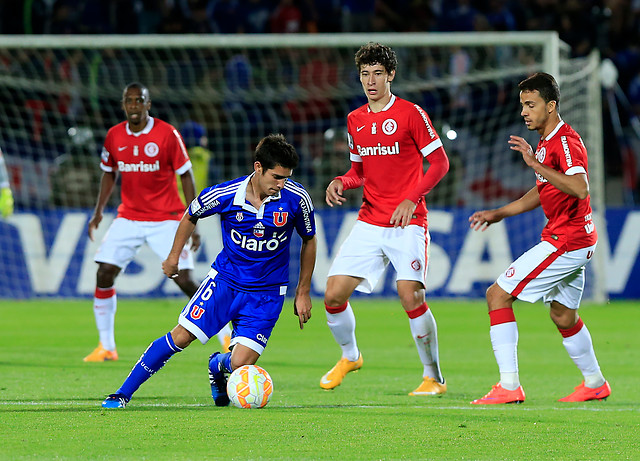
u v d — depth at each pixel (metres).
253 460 14.20
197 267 47.84
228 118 56.09
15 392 21.44
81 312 43.19
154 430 16.52
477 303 48.06
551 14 65.06
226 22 65.38
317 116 57.22
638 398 21.98
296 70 60.28
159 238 27.98
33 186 52.97
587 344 21.50
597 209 48.78
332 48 60.47
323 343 33.91
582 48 63.47
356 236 22.98
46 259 49.00
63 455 14.38
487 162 56.88
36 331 36.16
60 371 25.41
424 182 21.66
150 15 66.56
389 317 43.09
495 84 58.72
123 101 27.34
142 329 36.75
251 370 19.23
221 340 27.92
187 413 18.41
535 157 20.27
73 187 51.09
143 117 27.45
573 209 20.55
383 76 21.91
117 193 51.00
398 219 21.31
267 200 18.83
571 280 21.17
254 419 17.80
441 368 27.67
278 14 65.44
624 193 58.81
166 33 64.94
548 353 31.62
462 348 32.59
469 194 56.22
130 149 27.48
